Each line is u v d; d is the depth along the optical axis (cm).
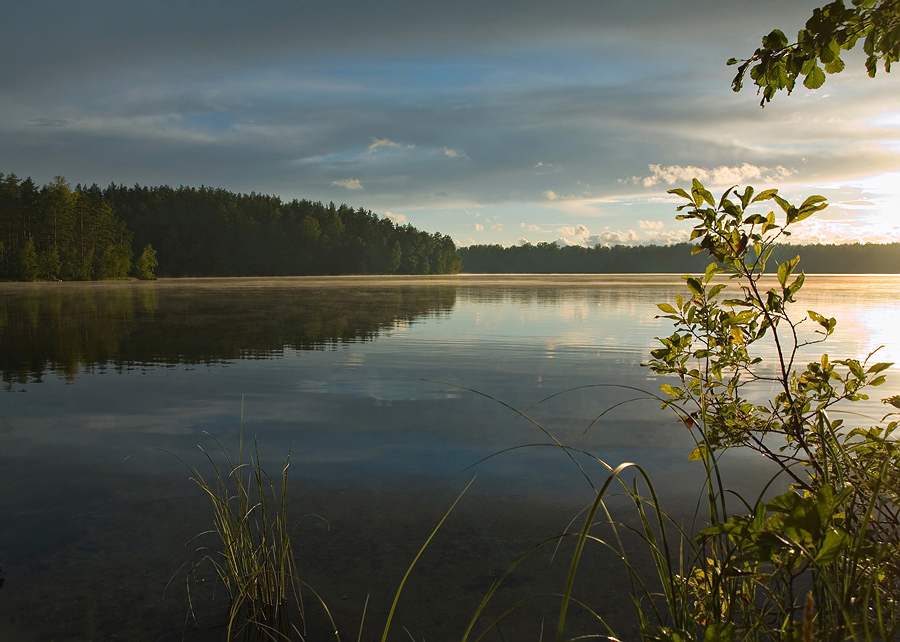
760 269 246
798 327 1380
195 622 277
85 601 294
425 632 271
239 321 1705
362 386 791
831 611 155
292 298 2931
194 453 513
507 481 450
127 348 1155
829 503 140
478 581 314
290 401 706
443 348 1138
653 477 454
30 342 1241
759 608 242
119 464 487
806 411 256
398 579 314
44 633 268
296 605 292
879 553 157
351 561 332
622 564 331
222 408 673
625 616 281
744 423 264
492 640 263
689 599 294
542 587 309
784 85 231
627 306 2259
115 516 390
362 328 1509
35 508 402
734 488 426
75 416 637
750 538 150
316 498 418
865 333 1265
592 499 418
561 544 353
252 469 476
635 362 962
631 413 643
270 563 310
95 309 2170
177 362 988
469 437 560
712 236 247
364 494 426
